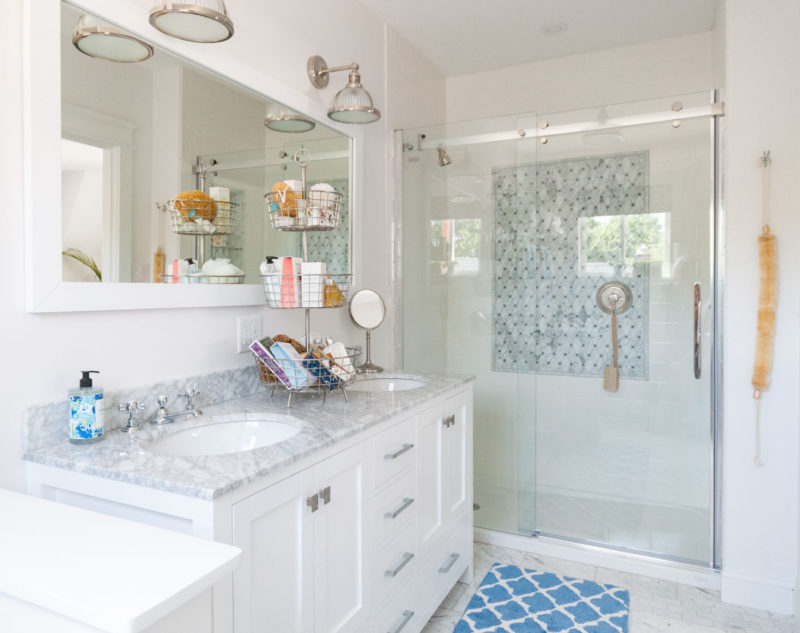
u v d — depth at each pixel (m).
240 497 1.06
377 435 1.59
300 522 1.26
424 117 3.21
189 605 0.77
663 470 2.86
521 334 2.70
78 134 1.32
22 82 1.21
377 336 2.74
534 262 2.66
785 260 2.15
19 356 1.22
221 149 1.75
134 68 1.45
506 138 2.67
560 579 2.40
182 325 1.63
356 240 2.49
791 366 2.15
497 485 2.77
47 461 1.19
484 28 2.84
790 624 2.08
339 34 2.37
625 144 2.79
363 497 1.52
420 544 1.88
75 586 0.71
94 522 0.92
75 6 1.30
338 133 2.37
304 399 1.81
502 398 2.75
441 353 2.84
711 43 2.88
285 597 1.21
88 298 1.33
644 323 2.88
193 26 1.34
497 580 2.39
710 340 2.51
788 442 2.16
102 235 1.38
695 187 2.64
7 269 1.19
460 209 2.76
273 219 1.90
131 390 1.45
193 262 1.65
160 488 1.05
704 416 2.76
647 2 2.59
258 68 1.90
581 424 3.05
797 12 2.13
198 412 1.55
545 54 3.17
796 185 2.14
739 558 2.23
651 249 2.83
